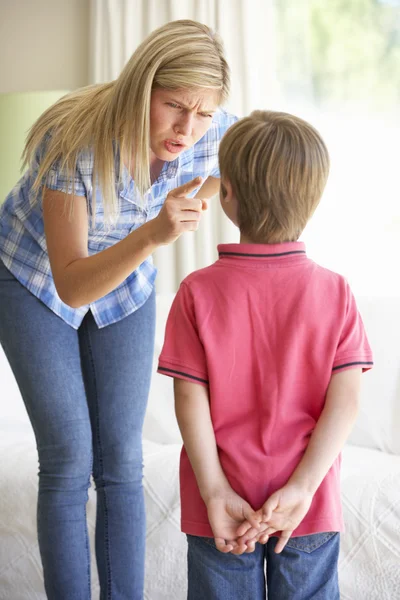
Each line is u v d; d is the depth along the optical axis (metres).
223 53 1.38
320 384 1.19
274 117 1.23
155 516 1.80
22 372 1.49
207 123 1.39
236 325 1.19
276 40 3.40
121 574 1.52
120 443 1.54
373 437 2.06
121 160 1.39
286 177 1.19
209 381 1.19
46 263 1.50
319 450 1.15
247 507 1.13
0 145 3.33
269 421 1.17
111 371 1.56
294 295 1.20
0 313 1.51
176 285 3.47
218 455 1.20
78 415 1.49
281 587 1.19
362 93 3.29
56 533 1.47
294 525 1.14
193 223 1.24
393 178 3.25
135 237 1.26
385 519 1.66
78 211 1.38
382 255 3.25
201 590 1.20
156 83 1.33
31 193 1.49
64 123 1.41
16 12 3.81
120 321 1.57
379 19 3.26
